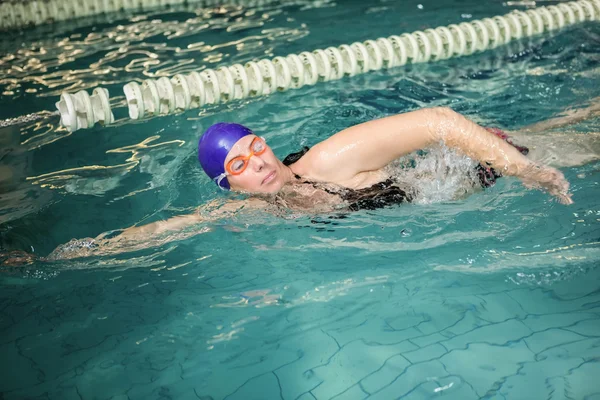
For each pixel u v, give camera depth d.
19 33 5.23
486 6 5.20
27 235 2.56
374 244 2.35
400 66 4.15
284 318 2.02
